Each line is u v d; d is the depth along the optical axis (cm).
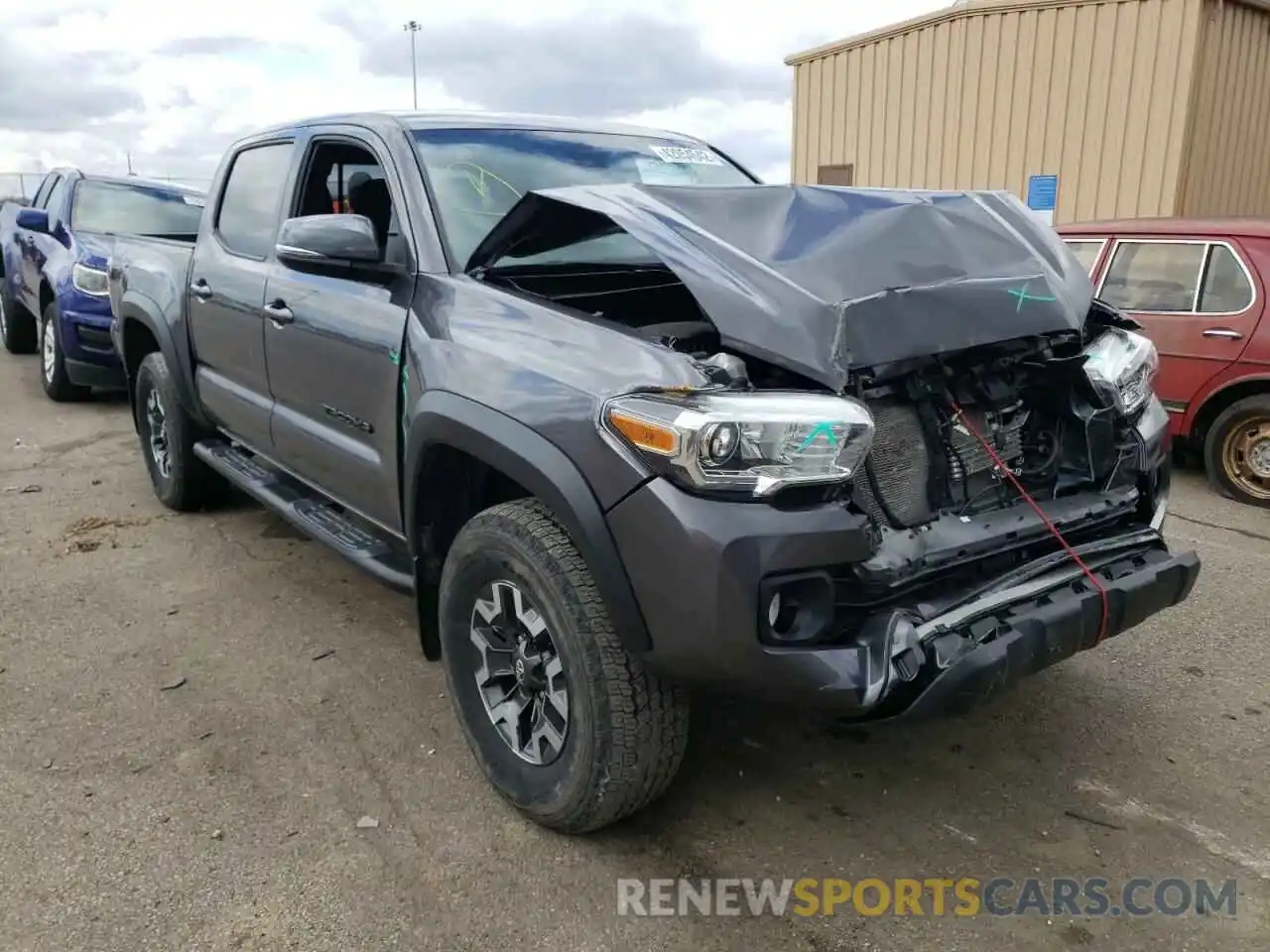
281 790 297
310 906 249
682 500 223
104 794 293
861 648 227
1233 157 1062
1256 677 369
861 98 1245
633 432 229
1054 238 314
